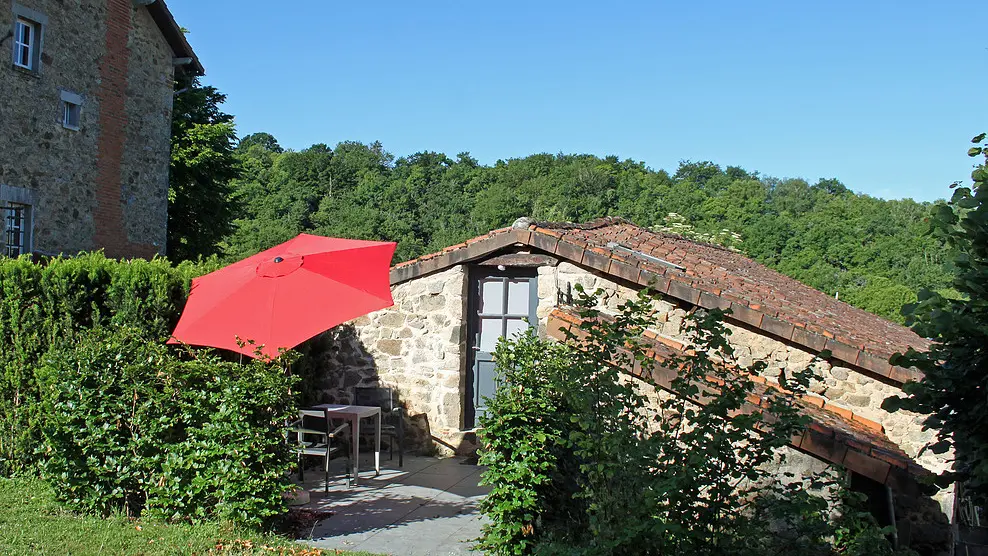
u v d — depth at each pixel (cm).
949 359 348
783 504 417
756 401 644
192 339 676
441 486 852
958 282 344
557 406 604
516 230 954
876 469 568
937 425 353
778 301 948
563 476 607
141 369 655
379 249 800
